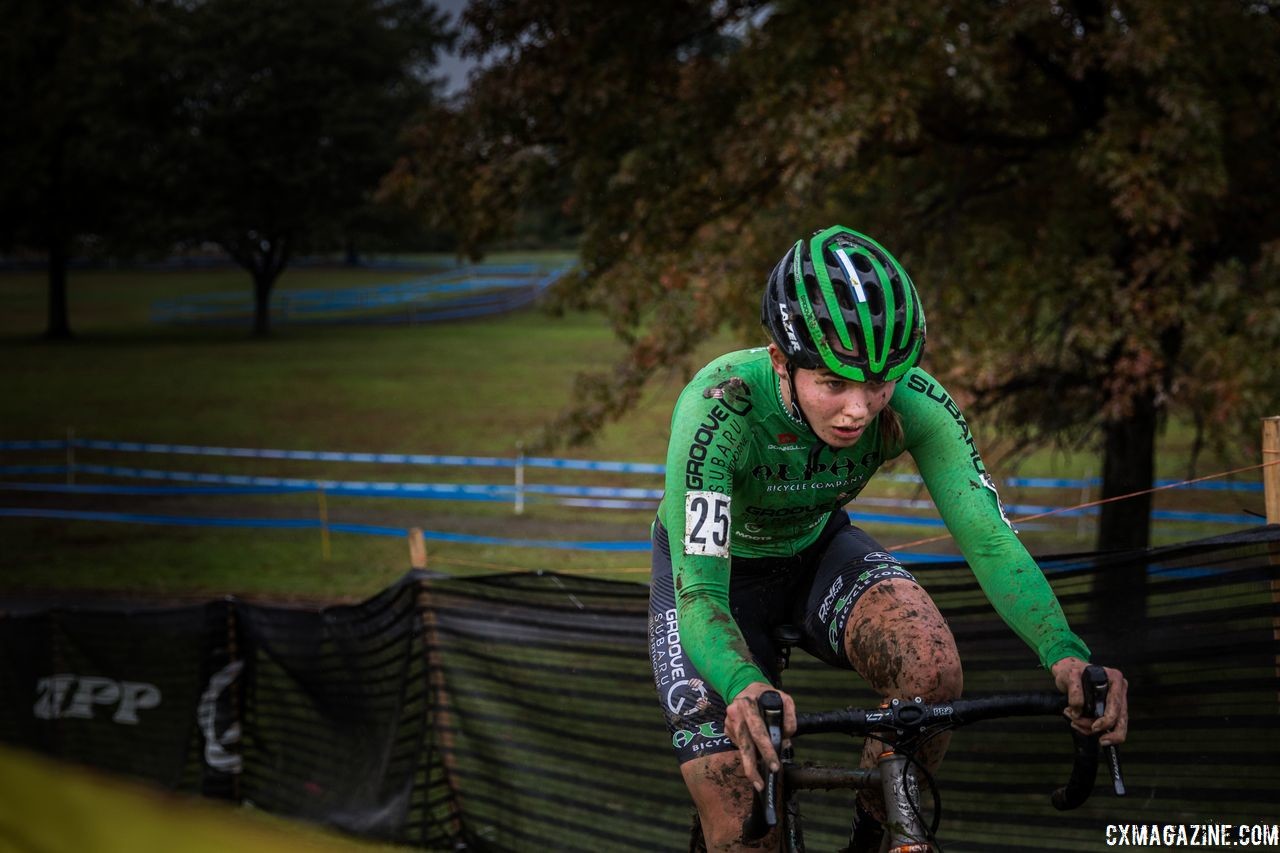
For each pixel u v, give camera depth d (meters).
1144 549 3.07
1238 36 6.91
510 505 15.84
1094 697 1.67
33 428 22.47
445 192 9.01
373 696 5.14
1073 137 7.65
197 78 37.62
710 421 2.09
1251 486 11.14
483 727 4.68
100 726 6.11
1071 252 7.31
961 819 3.45
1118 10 6.73
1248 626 2.90
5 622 6.42
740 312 7.74
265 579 12.25
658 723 4.14
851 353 1.83
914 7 6.48
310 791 5.38
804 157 6.52
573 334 39.84
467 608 4.76
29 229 38.03
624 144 8.53
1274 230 7.41
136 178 37.81
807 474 2.16
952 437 2.12
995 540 2.01
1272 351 6.16
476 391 26.56
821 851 3.71
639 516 15.00
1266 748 2.87
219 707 5.74
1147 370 6.63
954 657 2.00
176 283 62.09
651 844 4.09
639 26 8.33
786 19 7.54
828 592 2.25
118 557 13.39
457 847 4.71
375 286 58.84
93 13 31.66
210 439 21.20
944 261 7.67
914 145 8.09
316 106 37.88
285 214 39.06
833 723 1.71
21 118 30.27
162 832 0.43
